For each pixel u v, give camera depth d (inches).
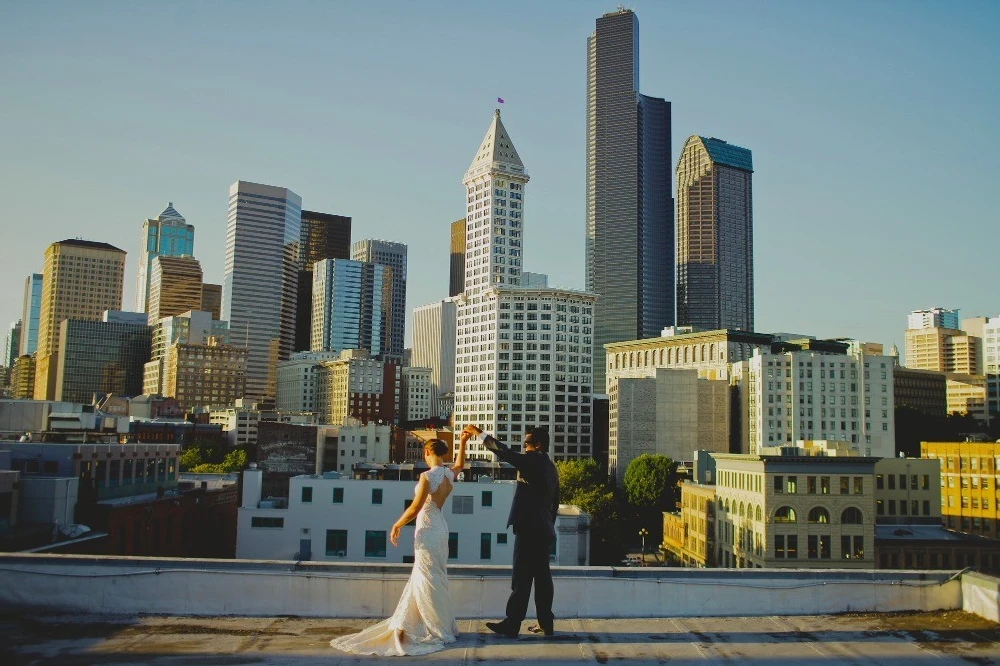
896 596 619.2
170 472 3503.9
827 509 3673.7
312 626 561.0
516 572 541.0
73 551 2224.4
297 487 3014.3
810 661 503.8
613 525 5349.4
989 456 5585.6
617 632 555.8
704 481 5492.1
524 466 540.4
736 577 608.4
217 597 585.6
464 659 490.9
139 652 500.4
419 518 529.0
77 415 3580.2
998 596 585.6
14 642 517.7
